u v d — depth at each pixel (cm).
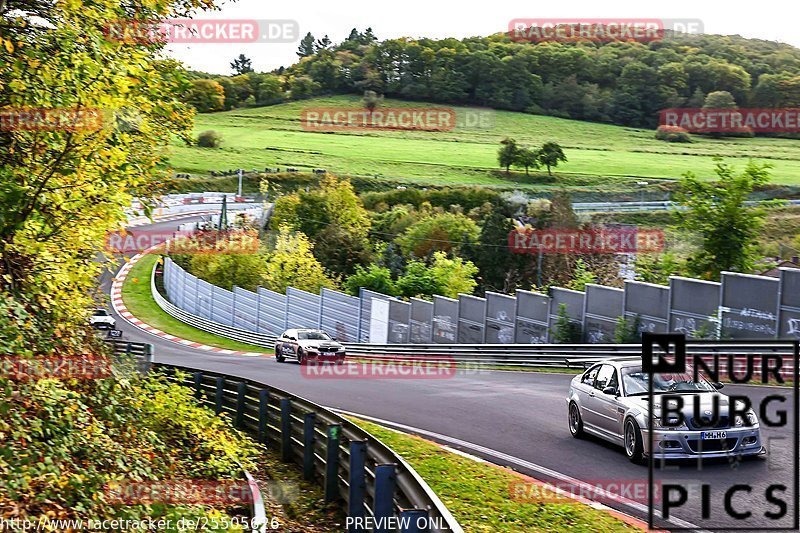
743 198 3691
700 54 11456
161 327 5500
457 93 11888
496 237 6900
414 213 8456
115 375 1086
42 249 1003
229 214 9238
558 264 6344
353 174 10931
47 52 975
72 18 994
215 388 1845
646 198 8956
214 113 14188
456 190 9731
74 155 994
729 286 2391
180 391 1381
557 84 11631
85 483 860
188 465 1214
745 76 11206
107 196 1056
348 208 8056
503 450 1423
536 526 930
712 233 3706
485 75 11744
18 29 988
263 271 6425
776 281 2252
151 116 1268
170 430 1314
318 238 7362
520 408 1889
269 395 1571
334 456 1106
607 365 1413
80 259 1127
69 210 1034
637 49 11681
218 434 1294
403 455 1375
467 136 11756
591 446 1415
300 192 8175
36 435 884
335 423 1151
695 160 10394
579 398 1473
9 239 1001
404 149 12138
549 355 2873
